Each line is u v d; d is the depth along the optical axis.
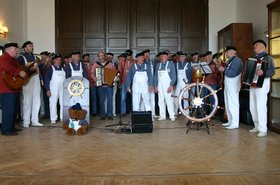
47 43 10.07
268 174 3.47
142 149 4.62
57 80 7.20
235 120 6.45
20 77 5.81
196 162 3.94
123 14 10.15
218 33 9.77
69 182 3.24
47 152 4.45
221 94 7.68
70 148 4.69
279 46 6.23
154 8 10.16
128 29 10.16
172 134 5.81
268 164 3.83
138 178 3.36
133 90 7.29
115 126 6.74
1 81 5.75
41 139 5.36
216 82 7.62
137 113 6.04
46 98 8.19
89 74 8.41
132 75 7.34
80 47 10.17
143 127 5.94
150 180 3.30
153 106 8.10
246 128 6.46
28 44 6.45
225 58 8.34
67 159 4.08
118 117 8.27
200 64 7.38
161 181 3.27
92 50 10.16
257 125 6.01
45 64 7.55
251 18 8.83
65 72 7.30
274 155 4.26
